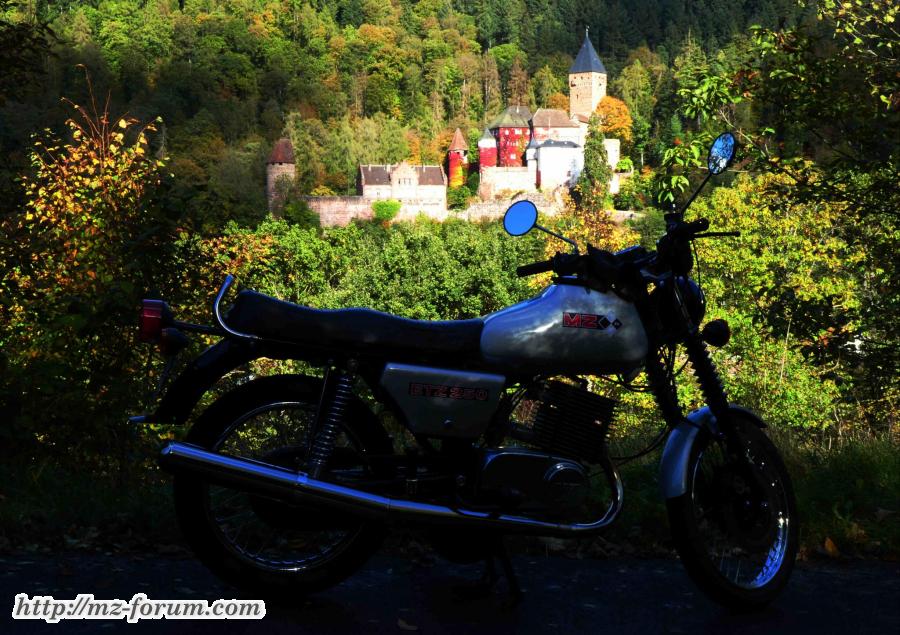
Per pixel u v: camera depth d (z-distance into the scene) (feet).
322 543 12.28
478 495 10.91
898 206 30.89
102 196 26.21
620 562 14.10
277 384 10.74
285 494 10.23
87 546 13.05
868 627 11.53
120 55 595.47
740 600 11.84
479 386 10.92
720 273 124.26
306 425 11.07
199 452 10.08
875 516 17.08
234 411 10.61
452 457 11.00
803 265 109.40
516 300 160.86
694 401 67.26
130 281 22.70
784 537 12.48
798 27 30.12
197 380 10.29
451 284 161.48
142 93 568.41
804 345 32.12
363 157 545.03
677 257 12.21
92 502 14.99
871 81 29.63
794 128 31.76
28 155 28.48
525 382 11.36
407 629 10.48
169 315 10.19
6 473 16.22
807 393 82.38
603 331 11.46
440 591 11.96
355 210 488.44
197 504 10.48
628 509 15.64
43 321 21.34
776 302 32.22
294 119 554.87
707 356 12.51
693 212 131.13
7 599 10.56
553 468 11.05
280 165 487.61
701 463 12.91
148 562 12.37
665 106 606.14
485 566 12.76
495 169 554.05
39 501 14.96
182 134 522.06
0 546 12.73
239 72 625.82
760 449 12.71
